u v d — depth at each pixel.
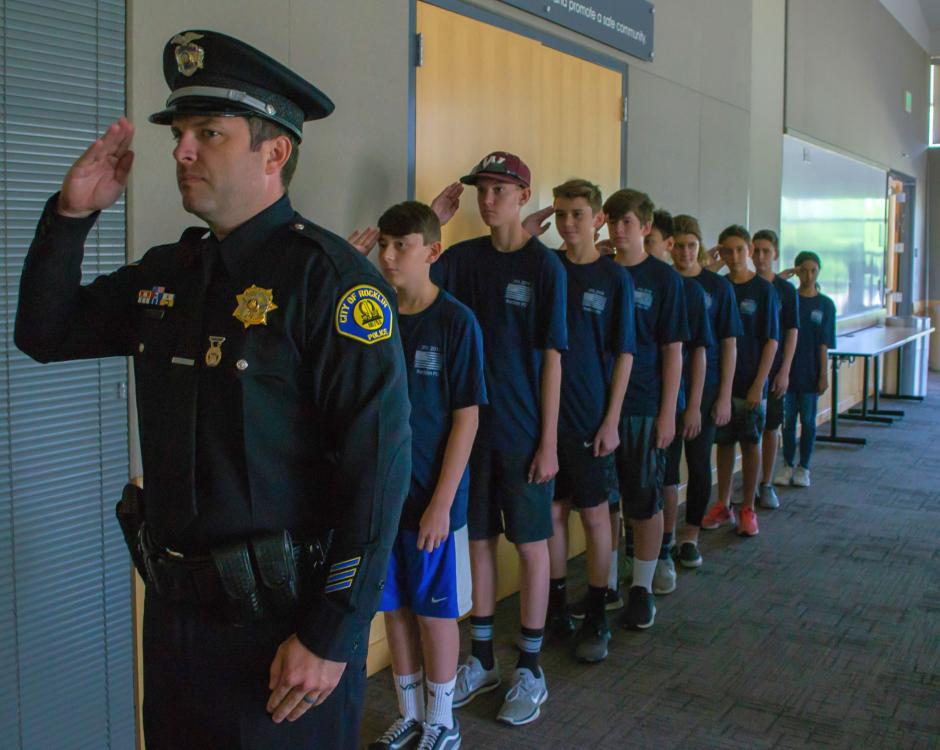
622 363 2.89
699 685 2.83
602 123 4.07
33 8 1.88
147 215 2.12
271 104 1.25
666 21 4.60
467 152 3.22
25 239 1.90
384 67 2.82
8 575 1.90
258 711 1.25
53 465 1.97
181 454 1.24
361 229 2.78
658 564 3.67
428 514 2.24
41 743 1.97
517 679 2.63
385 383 1.23
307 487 1.27
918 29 10.85
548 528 2.65
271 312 1.22
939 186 11.52
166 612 1.29
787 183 6.70
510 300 2.60
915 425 7.85
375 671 2.92
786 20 6.50
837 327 8.10
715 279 3.84
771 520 4.80
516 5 3.40
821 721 2.60
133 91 2.06
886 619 3.40
